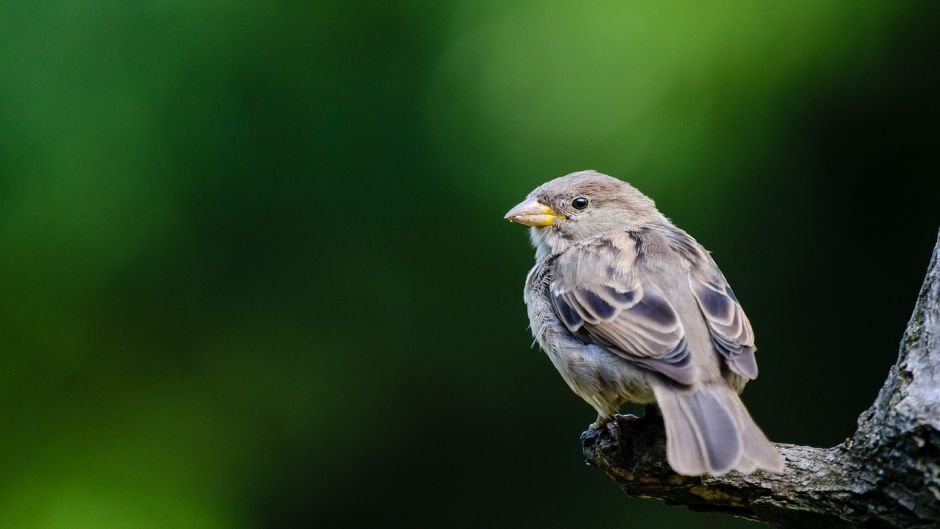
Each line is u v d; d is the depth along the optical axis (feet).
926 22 43.04
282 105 45.01
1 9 43.11
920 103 44.29
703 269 28.02
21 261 44.27
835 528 23.08
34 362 46.80
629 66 43.68
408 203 45.50
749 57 43.29
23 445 47.21
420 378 47.75
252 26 44.52
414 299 46.78
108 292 45.83
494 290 46.29
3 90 42.91
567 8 44.01
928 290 23.59
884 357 46.14
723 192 44.27
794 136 44.24
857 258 45.65
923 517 21.18
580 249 29.35
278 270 46.32
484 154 44.65
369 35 45.16
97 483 47.26
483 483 48.03
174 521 47.37
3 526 46.65
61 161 43.14
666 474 24.94
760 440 23.11
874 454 21.97
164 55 43.93
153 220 44.60
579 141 44.01
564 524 47.52
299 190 45.42
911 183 45.06
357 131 45.27
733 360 25.27
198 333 47.06
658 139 43.75
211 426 47.93
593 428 27.66
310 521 48.34
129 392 47.55
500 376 47.47
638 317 26.50
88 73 43.37
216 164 44.60
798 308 45.96
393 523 48.37
